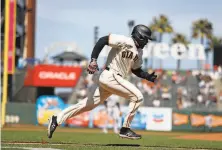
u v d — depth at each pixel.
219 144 20.44
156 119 49.84
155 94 64.19
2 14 44.41
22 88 63.12
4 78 42.41
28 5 74.88
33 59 63.91
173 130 49.59
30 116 50.88
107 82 14.95
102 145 16.25
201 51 61.91
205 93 65.31
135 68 15.55
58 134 30.62
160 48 62.03
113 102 37.69
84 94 58.97
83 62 67.88
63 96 70.19
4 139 19.61
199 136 32.44
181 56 61.81
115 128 37.81
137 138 15.57
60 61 70.75
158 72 69.31
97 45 14.69
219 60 72.25
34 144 15.43
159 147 16.25
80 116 50.38
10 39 42.62
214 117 49.72
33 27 76.06
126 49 14.75
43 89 66.00
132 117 15.41
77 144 16.36
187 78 67.94
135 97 15.12
